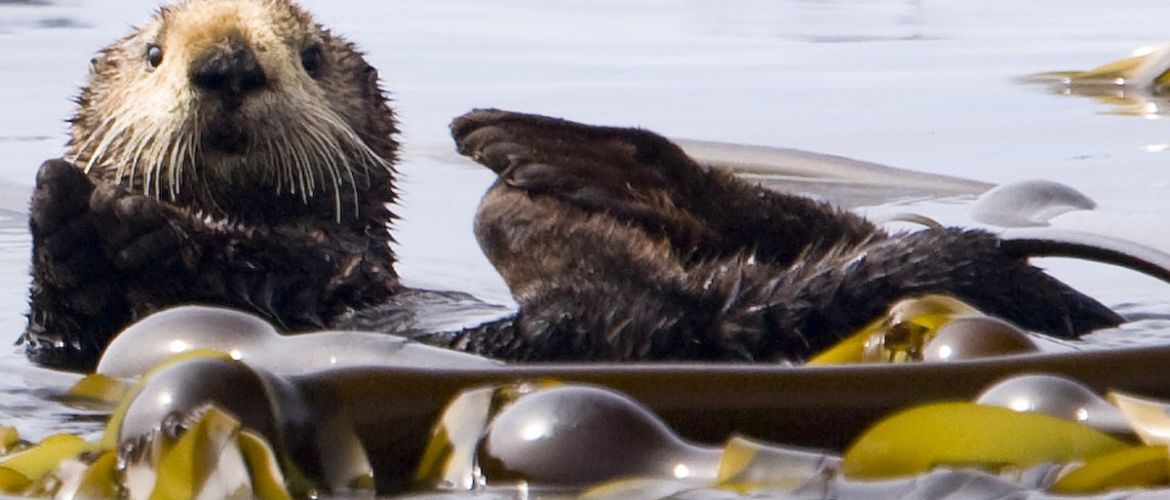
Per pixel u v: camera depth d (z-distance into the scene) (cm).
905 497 614
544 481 634
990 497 609
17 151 1808
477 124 1121
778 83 2372
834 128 2039
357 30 2794
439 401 684
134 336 866
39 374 1003
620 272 1045
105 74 1223
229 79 1121
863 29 3002
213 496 609
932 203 1636
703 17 3134
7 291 1293
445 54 2564
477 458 656
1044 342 941
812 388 696
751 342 1021
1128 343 1093
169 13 1203
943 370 711
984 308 1057
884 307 1036
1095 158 1848
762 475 637
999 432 645
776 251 1147
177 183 1148
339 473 659
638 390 694
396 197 1290
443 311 1182
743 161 1803
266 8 1205
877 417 692
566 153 1112
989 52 2709
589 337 1024
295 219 1191
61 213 1052
